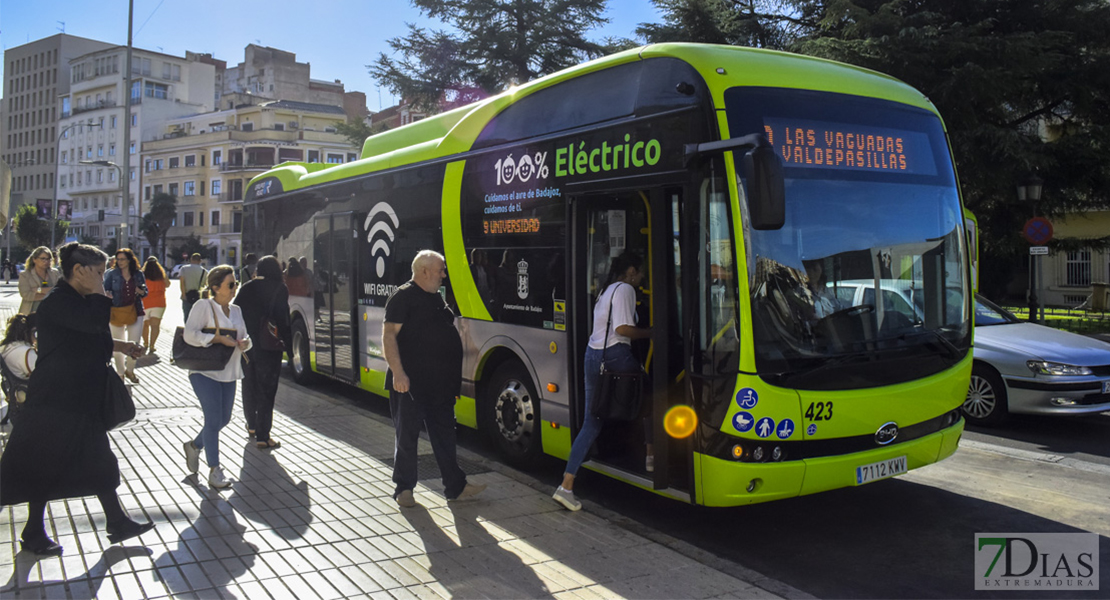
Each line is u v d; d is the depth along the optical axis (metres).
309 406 9.84
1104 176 18.20
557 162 6.46
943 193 5.91
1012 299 29.75
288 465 6.98
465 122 7.89
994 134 16.39
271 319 7.56
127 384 11.33
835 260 5.26
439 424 5.92
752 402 4.88
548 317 6.54
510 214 7.04
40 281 9.87
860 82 5.80
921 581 4.87
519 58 27.53
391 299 5.79
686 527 5.84
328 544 5.06
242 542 5.07
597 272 6.18
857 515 6.11
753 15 21.67
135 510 5.68
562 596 4.34
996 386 9.03
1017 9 18.84
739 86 5.22
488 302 7.34
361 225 9.88
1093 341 9.28
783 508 6.29
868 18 17.23
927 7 19.02
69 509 5.66
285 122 79.56
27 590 4.29
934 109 6.13
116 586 4.36
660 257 5.38
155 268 14.59
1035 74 17.72
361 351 9.91
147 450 7.37
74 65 98.25
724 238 5.01
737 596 4.41
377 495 6.13
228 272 6.38
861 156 5.54
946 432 5.66
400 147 9.97
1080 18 18.50
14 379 5.72
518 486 6.45
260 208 13.55
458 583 4.48
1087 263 28.12
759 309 4.94
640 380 5.64
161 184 84.38
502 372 7.32
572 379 6.21
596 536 5.30
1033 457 7.78
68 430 4.78
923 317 5.64
